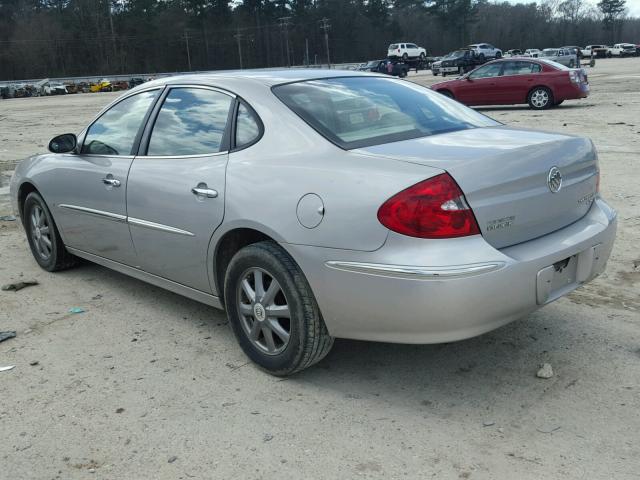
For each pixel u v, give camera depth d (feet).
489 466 8.82
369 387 11.08
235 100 12.09
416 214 9.07
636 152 33.19
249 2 380.17
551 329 13.05
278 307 10.94
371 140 10.73
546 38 462.19
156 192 12.88
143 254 13.84
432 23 417.69
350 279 9.69
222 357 12.39
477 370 11.53
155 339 13.33
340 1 390.63
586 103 63.31
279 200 10.46
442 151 9.96
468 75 61.05
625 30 491.31
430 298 9.05
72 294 16.15
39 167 17.06
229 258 12.17
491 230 9.52
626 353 11.93
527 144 10.37
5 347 13.16
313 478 8.71
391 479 8.63
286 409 10.45
